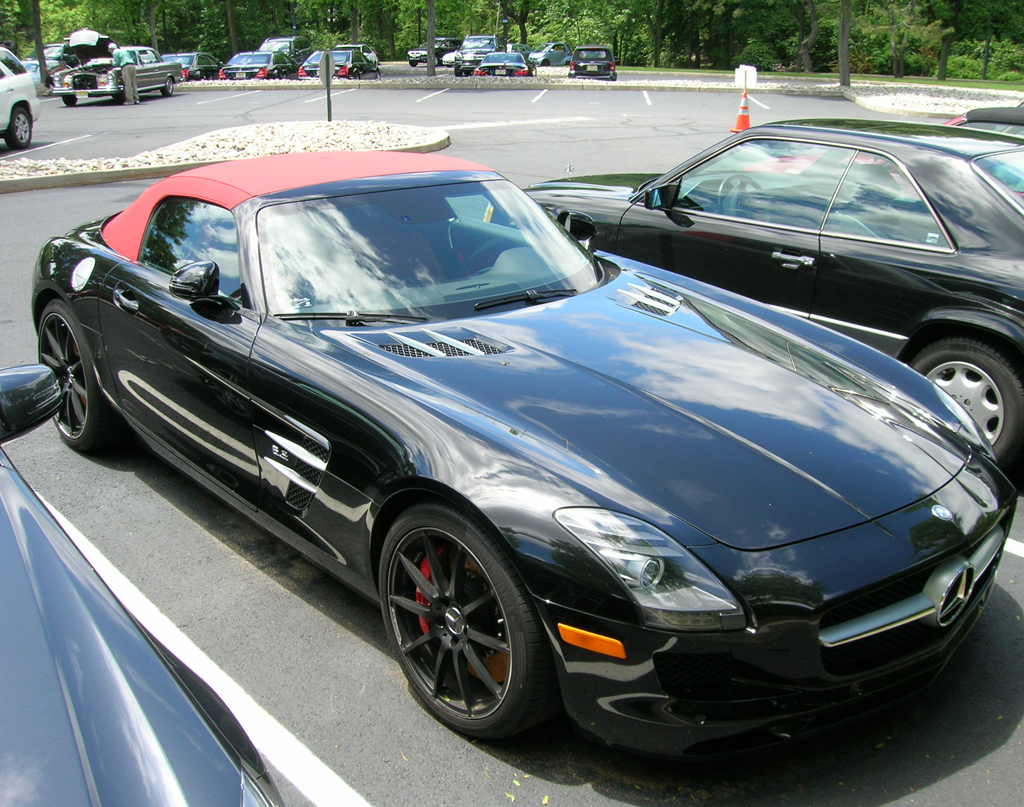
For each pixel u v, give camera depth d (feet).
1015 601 10.55
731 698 7.00
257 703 8.68
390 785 7.62
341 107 82.53
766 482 7.68
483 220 12.09
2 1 125.80
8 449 14.73
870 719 8.43
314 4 145.38
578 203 19.77
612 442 7.98
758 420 8.61
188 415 11.34
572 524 7.14
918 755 7.93
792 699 7.09
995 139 15.85
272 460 9.98
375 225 11.35
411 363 9.32
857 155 15.90
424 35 221.87
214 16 208.23
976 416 14.02
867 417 9.06
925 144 15.39
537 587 7.11
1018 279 13.55
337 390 9.06
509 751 8.02
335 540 9.23
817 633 6.97
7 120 52.60
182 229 12.14
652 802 7.40
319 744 8.11
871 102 82.99
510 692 7.54
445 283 10.95
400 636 8.61
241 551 11.58
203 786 4.17
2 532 5.46
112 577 10.94
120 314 12.32
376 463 8.46
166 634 9.80
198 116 77.71
